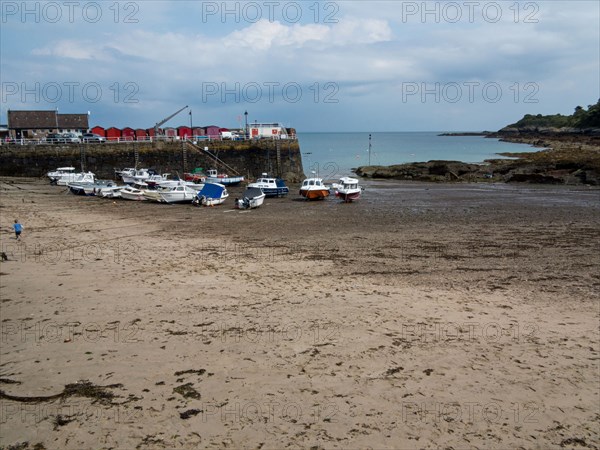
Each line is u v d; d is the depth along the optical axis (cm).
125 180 4953
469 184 5641
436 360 1013
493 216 3195
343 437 762
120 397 862
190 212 3406
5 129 6900
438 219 3067
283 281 1594
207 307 1313
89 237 2336
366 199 4266
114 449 730
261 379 925
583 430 798
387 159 9425
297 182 5947
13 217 2881
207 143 5728
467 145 14875
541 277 1686
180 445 739
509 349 1077
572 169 5769
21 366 972
